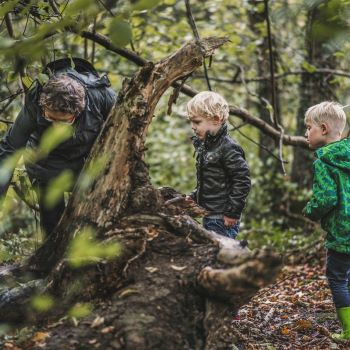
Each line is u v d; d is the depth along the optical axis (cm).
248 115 589
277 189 951
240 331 343
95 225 261
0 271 287
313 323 370
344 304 332
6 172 125
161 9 673
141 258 248
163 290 236
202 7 783
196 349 227
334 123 344
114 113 269
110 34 115
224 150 354
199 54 280
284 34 855
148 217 263
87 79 304
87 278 242
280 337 340
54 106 258
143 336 222
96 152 269
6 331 250
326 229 337
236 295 225
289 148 1200
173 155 1174
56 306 247
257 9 691
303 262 634
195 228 258
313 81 811
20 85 380
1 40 129
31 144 306
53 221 334
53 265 278
